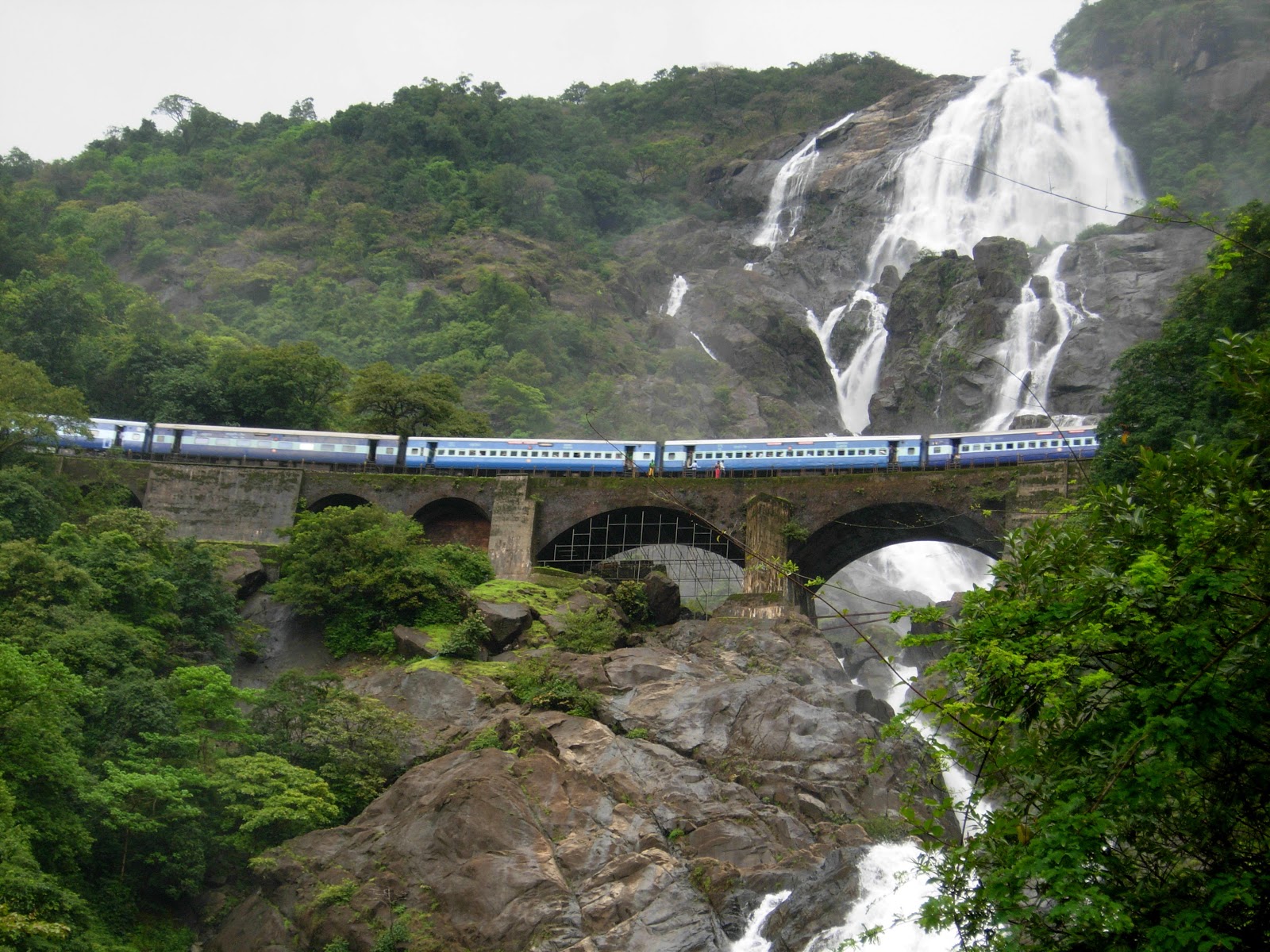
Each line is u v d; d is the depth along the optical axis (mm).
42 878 54469
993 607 25375
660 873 64375
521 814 66250
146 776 62000
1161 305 170500
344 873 64750
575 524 100562
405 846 65500
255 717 73625
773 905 63000
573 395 170375
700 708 77000
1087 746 22984
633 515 101625
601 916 62562
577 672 80688
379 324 188750
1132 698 22625
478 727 76500
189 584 84000
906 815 24391
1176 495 25531
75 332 127750
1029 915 21922
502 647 85812
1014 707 24047
